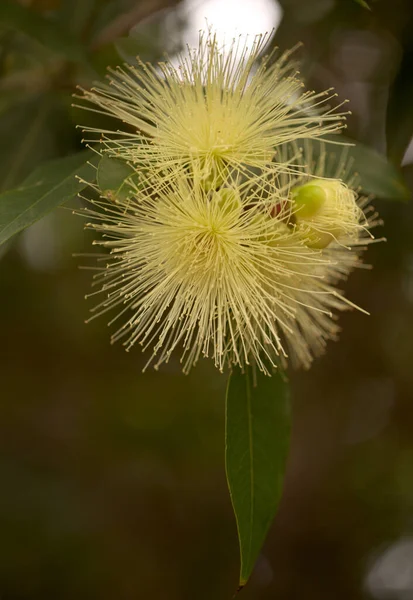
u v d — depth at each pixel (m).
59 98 0.70
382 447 1.06
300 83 0.61
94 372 1.02
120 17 0.69
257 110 0.60
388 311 0.92
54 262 0.94
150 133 0.59
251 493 0.61
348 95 0.73
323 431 1.06
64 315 0.97
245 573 0.61
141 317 0.60
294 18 0.71
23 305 0.97
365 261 0.80
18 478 1.00
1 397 1.03
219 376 0.98
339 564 1.07
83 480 1.03
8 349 1.00
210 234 0.60
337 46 0.73
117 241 0.60
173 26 0.71
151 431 1.00
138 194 0.59
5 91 0.70
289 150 0.62
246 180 0.60
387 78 0.72
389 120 0.65
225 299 0.60
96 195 0.66
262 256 0.60
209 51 0.60
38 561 0.96
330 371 1.01
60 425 1.04
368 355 0.98
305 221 0.59
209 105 0.59
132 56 0.71
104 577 0.99
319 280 0.62
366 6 0.59
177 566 1.03
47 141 0.70
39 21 0.66
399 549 1.07
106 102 0.60
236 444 0.62
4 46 0.69
